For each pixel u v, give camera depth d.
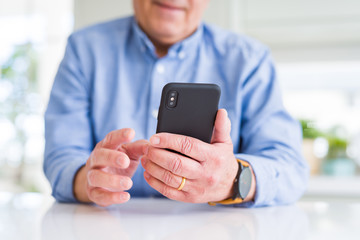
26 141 2.37
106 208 0.65
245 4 1.60
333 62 1.80
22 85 2.31
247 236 0.45
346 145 1.67
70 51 0.97
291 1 1.58
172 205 0.68
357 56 1.77
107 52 0.96
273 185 0.71
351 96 1.87
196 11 0.89
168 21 0.88
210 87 0.57
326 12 1.56
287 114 0.91
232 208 0.67
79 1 1.53
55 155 0.83
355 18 1.54
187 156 0.59
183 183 0.59
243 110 0.93
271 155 0.81
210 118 0.59
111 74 0.95
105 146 0.63
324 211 0.65
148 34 0.96
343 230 0.48
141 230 0.48
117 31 0.98
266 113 0.89
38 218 0.56
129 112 0.93
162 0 0.86
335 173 1.63
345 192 1.47
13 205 0.70
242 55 0.96
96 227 0.50
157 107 0.93
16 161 2.38
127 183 0.60
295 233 0.46
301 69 1.88
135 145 0.64
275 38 1.73
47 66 2.19
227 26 1.49
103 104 0.93
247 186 0.66
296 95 1.92
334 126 1.79
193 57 0.97
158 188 0.61
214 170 0.59
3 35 2.29
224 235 0.45
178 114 0.58
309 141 1.65
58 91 0.93
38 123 2.35
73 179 0.71
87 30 1.00
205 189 0.60
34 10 2.23
